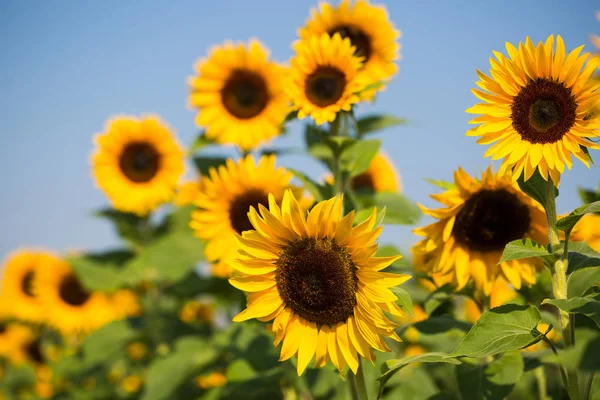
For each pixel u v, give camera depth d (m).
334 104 1.42
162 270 1.96
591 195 1.43
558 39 1.06
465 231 1.26
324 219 1.08
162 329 2.20
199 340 1.88
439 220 1.26
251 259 1.11
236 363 1.59
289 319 1.11
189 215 2.12
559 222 1.06
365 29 1.69
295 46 1.46
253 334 1.62
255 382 1.53
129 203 2.20
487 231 1.25
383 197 1.67
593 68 1.05
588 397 1.10
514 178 1.08
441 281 1.34
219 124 1.94
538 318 1.06
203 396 1.73
